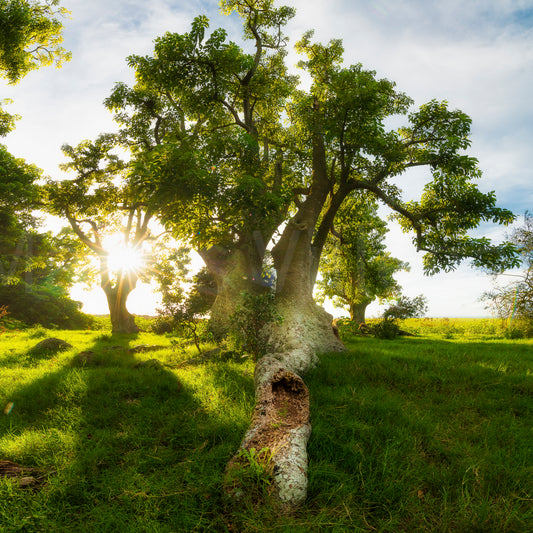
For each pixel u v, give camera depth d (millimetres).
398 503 3271
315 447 4195
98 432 4777
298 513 3107
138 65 15117
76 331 26562
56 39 21266
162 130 20969
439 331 29750
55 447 4238
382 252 30453
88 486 3500
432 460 4188
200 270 25031
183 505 3143
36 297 30344
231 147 13914
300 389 5098
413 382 7504
